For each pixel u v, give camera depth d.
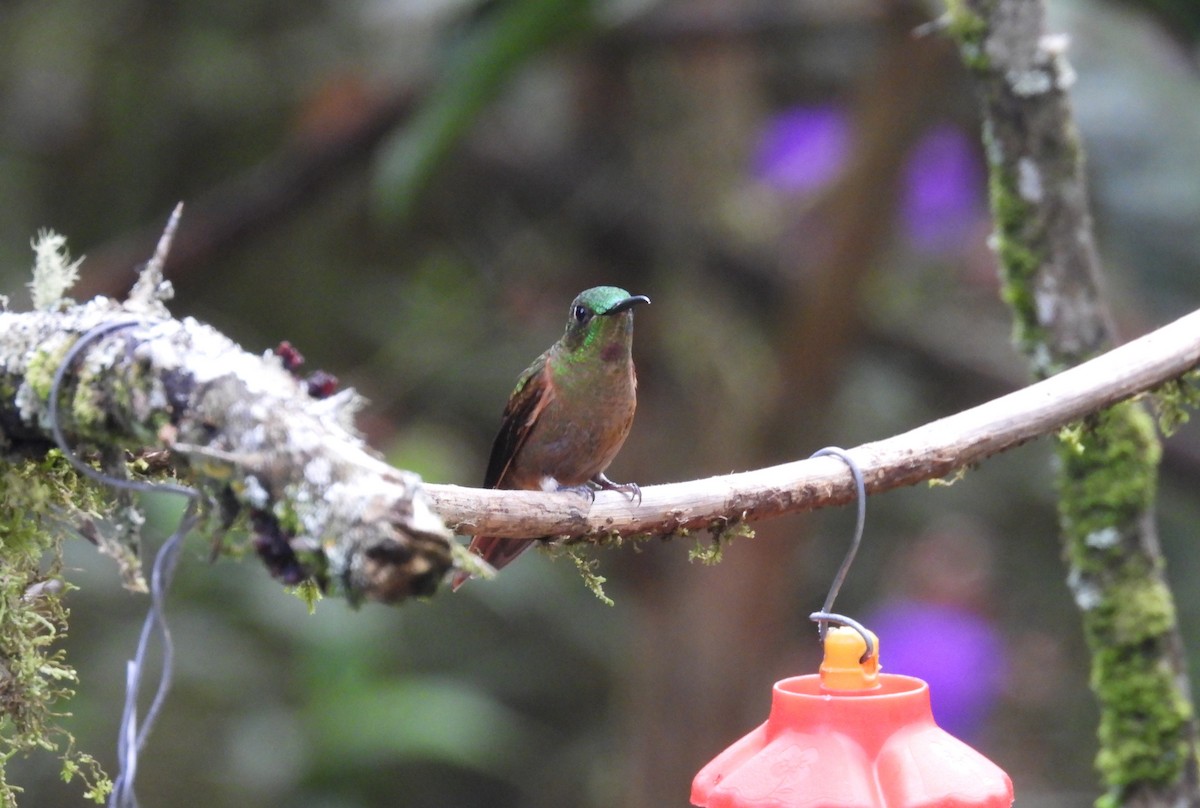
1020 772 15.05
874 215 10.62
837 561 15.28
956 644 13.56
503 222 13.10
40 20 12.38
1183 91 10.70
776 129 12.69
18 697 4.25
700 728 11.12
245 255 12.72
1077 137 5.67
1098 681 5.64
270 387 3.19
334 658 11.71
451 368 13.61
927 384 14.06
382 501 2.94
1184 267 10.74
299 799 11.30
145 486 3.32
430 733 11.29
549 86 12.85
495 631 14.37
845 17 11.56
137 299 3.57
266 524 3.10
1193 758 5.50
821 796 3.70
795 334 10.91
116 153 12.57
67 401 3.46
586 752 14.02
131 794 3.19
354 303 13.75
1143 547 5.55
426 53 10.66
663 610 11.43
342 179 10.85
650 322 11.77
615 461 11.75
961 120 13.14
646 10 11.01
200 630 11.66
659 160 11.98
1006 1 5.57
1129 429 5.52
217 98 12.66
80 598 11.09
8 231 12.23
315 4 12.81
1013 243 5.72
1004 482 15.17
